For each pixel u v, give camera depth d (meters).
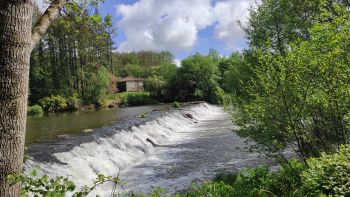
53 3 2.82
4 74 2.20
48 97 43.72
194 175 10.12
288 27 10.45
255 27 12.30
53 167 9.51
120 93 62.66
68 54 50.78
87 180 9.76
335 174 4.43
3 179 2.20
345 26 4.67
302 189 4.93
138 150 13.81
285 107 5.46
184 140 17.00
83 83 49.75
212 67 56.09
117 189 9.19
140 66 103.12
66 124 24.12
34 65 48.56
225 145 14.61
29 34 2.34
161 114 23.36
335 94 4.95
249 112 6.15
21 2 2.27
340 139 5.71
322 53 4.98
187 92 57.00
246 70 12.90
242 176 6.69
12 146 2.23
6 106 2.21
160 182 9.60
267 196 5.28
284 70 5.18
